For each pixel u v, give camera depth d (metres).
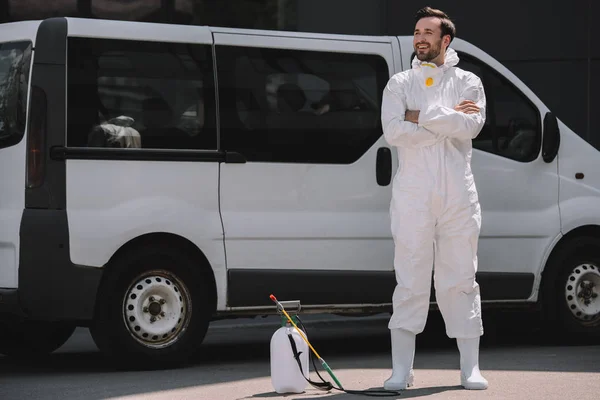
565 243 11.54
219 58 10.16
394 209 8.13
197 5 16.83
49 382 9.20
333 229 10.36
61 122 9.55
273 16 17.16
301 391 8.01
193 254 10.04
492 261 11.08
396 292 8.15
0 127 9.74
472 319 8.12
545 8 17.30
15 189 9.57
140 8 16.70
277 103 10.31
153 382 8.98
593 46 17.30
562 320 11.51
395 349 8.14
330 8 17.25
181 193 9.87
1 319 10.17
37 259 9.43
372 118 10.66
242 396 8.00
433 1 17.39
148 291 9.78
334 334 13.62
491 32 17.36
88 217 9.53
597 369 9.31
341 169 10.45
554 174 11.44
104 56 9.76
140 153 9.75
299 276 10.20
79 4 16.53
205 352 11.62
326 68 10.55
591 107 17.36
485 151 11.16
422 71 8.20
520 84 11.41
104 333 9.66
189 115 9.98
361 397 7.73
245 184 10.11
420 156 8.02
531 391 7.91
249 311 10.12
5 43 9.88
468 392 7.88
